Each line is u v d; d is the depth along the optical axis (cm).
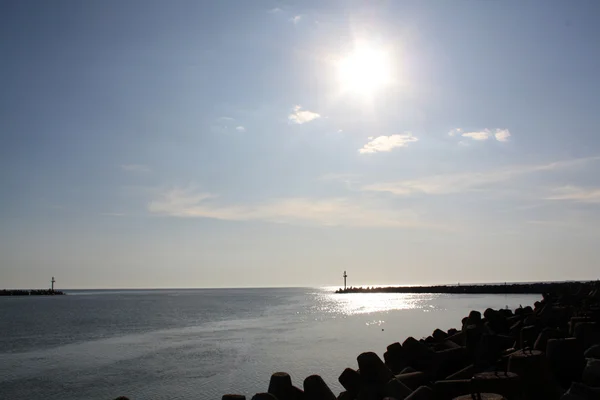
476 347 1597
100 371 2519
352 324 4772
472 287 12225
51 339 3897
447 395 1120
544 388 1050
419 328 4284
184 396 1978
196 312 7156
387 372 1347
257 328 4566
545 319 2102
